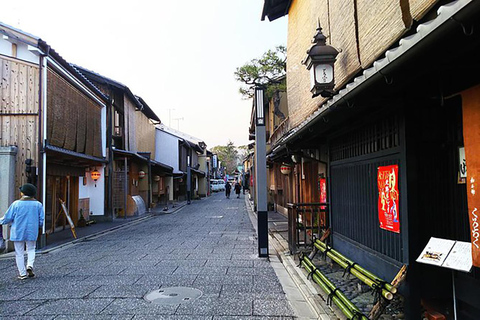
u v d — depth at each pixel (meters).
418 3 3.92
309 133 6.62
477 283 3.69
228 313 4.80
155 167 26.48
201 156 50.31
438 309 4.30
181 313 4.79
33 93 10.48
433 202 4.18
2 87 10.38
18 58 10.47
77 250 9.84
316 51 5.90
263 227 8.52
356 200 6.23
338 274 6.61
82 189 16.34
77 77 13.18
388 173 4.76
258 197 8.59
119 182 18.47
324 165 9.34
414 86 3.74
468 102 3.29
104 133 17.06
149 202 22.89
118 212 18.89
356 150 6.26
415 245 4.14
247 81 17.52
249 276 6.75
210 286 6.08
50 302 5.26
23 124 10.38
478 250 3.13
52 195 12.99
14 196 10.10
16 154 10.23
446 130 4.20
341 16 6.68
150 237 12.07
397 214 4.50
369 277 4.70
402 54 2.60
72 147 13.10
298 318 4.64
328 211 8.12
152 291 5.79
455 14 2.00
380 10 5.00
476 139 3.19
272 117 20.66
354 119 5.82
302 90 9.91
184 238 11.66
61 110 11.99
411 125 4.21
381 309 4.04
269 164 22.33
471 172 3.25
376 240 5.33
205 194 46.34
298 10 10.22
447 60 2.68
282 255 8.61
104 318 4.61
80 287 6.04
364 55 5.61
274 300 5.34
